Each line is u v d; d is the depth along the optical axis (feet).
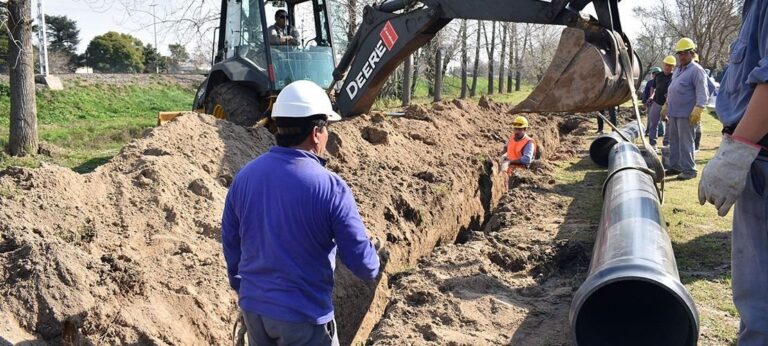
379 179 23.63
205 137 22.29
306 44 35.40
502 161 34.73
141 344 11.56
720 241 21.34
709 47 99.35
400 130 32.89
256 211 9.69
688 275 18.35
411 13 25.41
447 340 14.14
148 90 103.14
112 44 173.37
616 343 12.78
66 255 12.37
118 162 18.31
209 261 14.78
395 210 21.91
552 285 17.84
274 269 9.54
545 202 27.78
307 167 9.68
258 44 32.48
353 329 15.87
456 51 111.86
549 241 21.38
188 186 17.90
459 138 36.94
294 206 9.50
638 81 20.80
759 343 10.11
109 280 12.44
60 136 58.03
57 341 11.19
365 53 28.04
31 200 14.38
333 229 9.64
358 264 9.71
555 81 18.48
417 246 21.62
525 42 159.22
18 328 10.82
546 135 44.70
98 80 100.01
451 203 25.79
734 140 9.61
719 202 9.70
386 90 88.33
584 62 18.11
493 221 26.35
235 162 21.80
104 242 14.25
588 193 29.48
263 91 32.01
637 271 11.99
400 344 13.94
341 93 29.68
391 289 17.67
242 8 33.12
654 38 137.49
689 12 106.11
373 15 27.45
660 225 15.31
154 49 181.37
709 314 15.61
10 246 12.55
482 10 22.62
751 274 10.11
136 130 63.10
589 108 18.71
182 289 13.26
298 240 9.51
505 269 19.11
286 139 9.89
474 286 17.15
